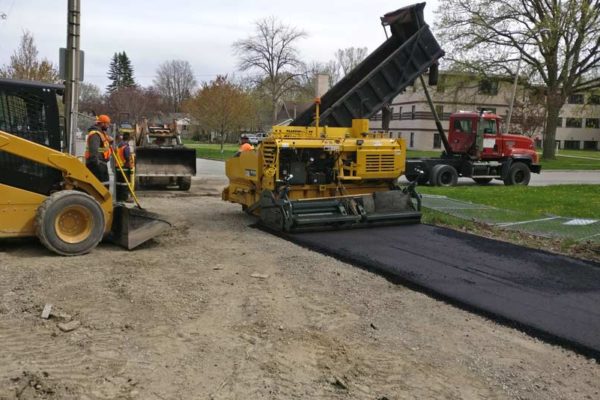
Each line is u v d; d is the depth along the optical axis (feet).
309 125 35.83
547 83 101.40
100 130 27.86
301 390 11.56
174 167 49.75
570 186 57.62
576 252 24.93
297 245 25.72
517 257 23.18
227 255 23.30
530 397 11.66
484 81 102.47
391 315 16.33
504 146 60.39
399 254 23.45
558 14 91.25
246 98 142.51
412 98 183.32
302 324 15.34
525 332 15.20
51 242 21.97
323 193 30.68
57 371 11.99
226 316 15.76
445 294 17.98
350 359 13.17
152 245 25.07
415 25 35.60
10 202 21.98
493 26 96.73
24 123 22.98
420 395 11.55
